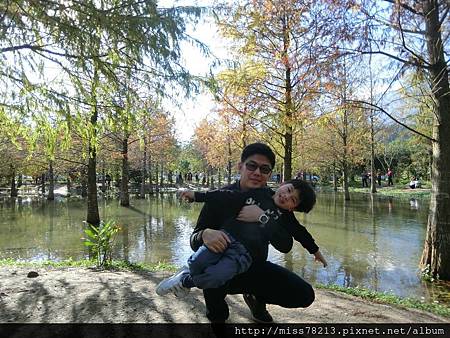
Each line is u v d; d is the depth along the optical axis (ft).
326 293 17.44
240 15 31.76
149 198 112.68
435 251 28.14
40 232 50.24
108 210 78.18
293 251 37.58
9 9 17.03
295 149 78.69
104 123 25.02
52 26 17.97
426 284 26.53
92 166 57.57
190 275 8.90
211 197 8.97
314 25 20.95
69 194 123.34
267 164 9.34
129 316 12.32
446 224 27.78
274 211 9.12
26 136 26.68
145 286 16.53
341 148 89.76
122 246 40.63
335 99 28.71
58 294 14.93
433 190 28.89
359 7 18.88
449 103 27.68
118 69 21.33
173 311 12.78
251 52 34.37
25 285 16.37
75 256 35.58
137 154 107.45
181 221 61.26
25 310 12.94
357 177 212.64
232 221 8.95
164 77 22.36
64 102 22.09
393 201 93.76
